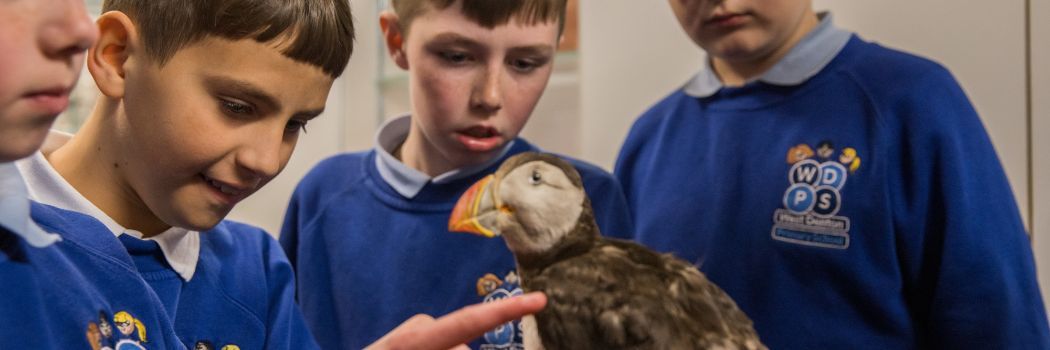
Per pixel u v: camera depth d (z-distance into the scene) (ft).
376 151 4.43
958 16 4.65
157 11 2.57
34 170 2.78
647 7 5.41
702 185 4.44
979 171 4.02
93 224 2.73
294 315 3.50
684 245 4.42
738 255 4.26
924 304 4.11
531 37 3.64
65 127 5.02
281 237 4.60
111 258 2.71
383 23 4.17
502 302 2.42
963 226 3.89
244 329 3.23
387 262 4.13
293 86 2.63
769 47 4.24
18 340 2.15
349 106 5.76
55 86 1.94
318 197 4.49
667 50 5.37
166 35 2.56
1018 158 4.55
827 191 4.10
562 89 5.72
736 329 2.54
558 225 2.75
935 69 4.15
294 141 2.84
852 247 4.03
